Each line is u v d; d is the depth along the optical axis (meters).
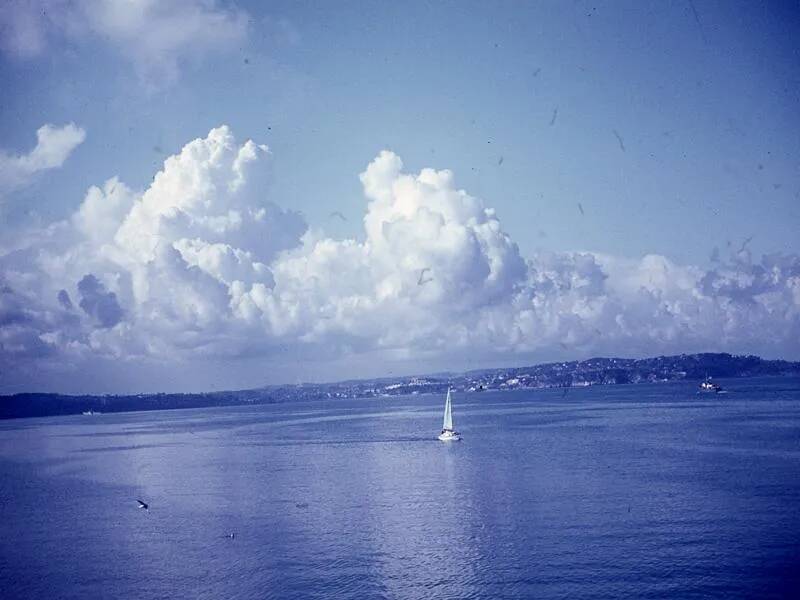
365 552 67.00
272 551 68.62
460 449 141.38
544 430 174.00
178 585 60.66
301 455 144.25
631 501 80.31
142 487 108.56
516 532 70.62
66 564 67.44
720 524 69.06
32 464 151.12
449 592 56.34
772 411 190.50
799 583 54.31
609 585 55.75
